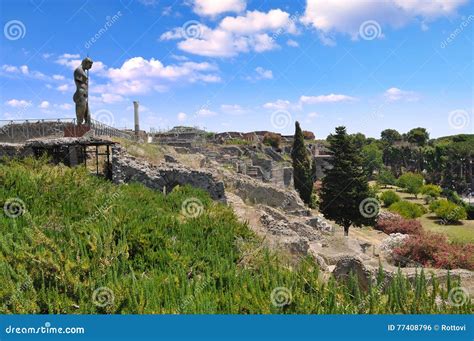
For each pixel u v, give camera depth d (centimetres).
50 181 1512
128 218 1179
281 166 5519
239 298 760
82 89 2978
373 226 4359
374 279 1245
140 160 2441
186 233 1262
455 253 2055
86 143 2477
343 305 795
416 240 2262
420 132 12212
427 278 1291
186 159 3406
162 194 2020
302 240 1662
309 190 5641
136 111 4347
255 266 1052
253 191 3309
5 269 761
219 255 1080
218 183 2350
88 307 696
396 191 8212
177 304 731
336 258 1956
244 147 6275
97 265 838
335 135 4238
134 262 963
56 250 844
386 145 12462
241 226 1445
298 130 5681
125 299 709
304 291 846
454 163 8781
